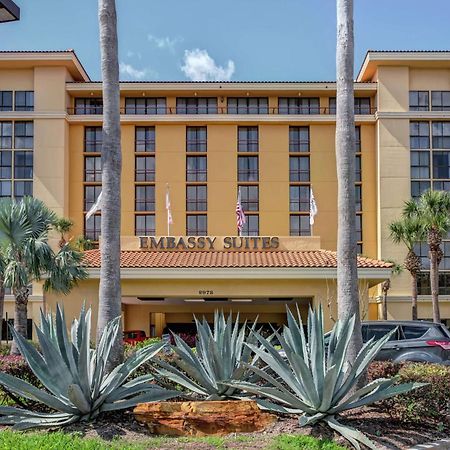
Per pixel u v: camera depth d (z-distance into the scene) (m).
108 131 12.45
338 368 9.77
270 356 10.05
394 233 46.97
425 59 56.84
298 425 9.78
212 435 9.63
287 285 31.27
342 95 12.54
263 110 59.12
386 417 10.59
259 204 57.56
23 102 58.06
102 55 12.66
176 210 57.38
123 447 7.75
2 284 26.67
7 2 8.15
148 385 10.34
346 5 12.75
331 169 57.97
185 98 59.50
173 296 31.67
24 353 9.81
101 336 11.28
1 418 9.68
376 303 54.72
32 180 57.50
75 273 28.73
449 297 54.38
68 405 9.81
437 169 57.62
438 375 10.67
